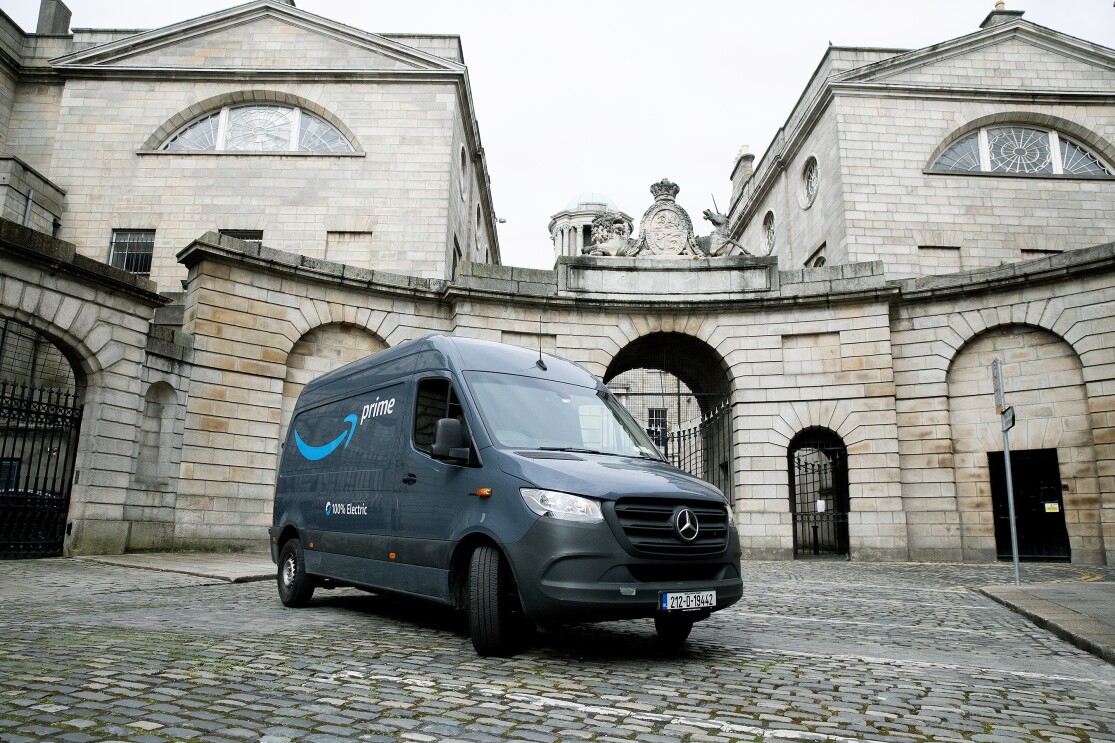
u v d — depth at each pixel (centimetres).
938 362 1952
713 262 2072
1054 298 1833
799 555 2077
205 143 2827
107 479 1420
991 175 2748
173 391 1595
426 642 641
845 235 2683
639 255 2208
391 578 691
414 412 712
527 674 523
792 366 2002
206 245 1670
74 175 2731
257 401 1727
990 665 609
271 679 482
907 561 1841
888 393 1917
